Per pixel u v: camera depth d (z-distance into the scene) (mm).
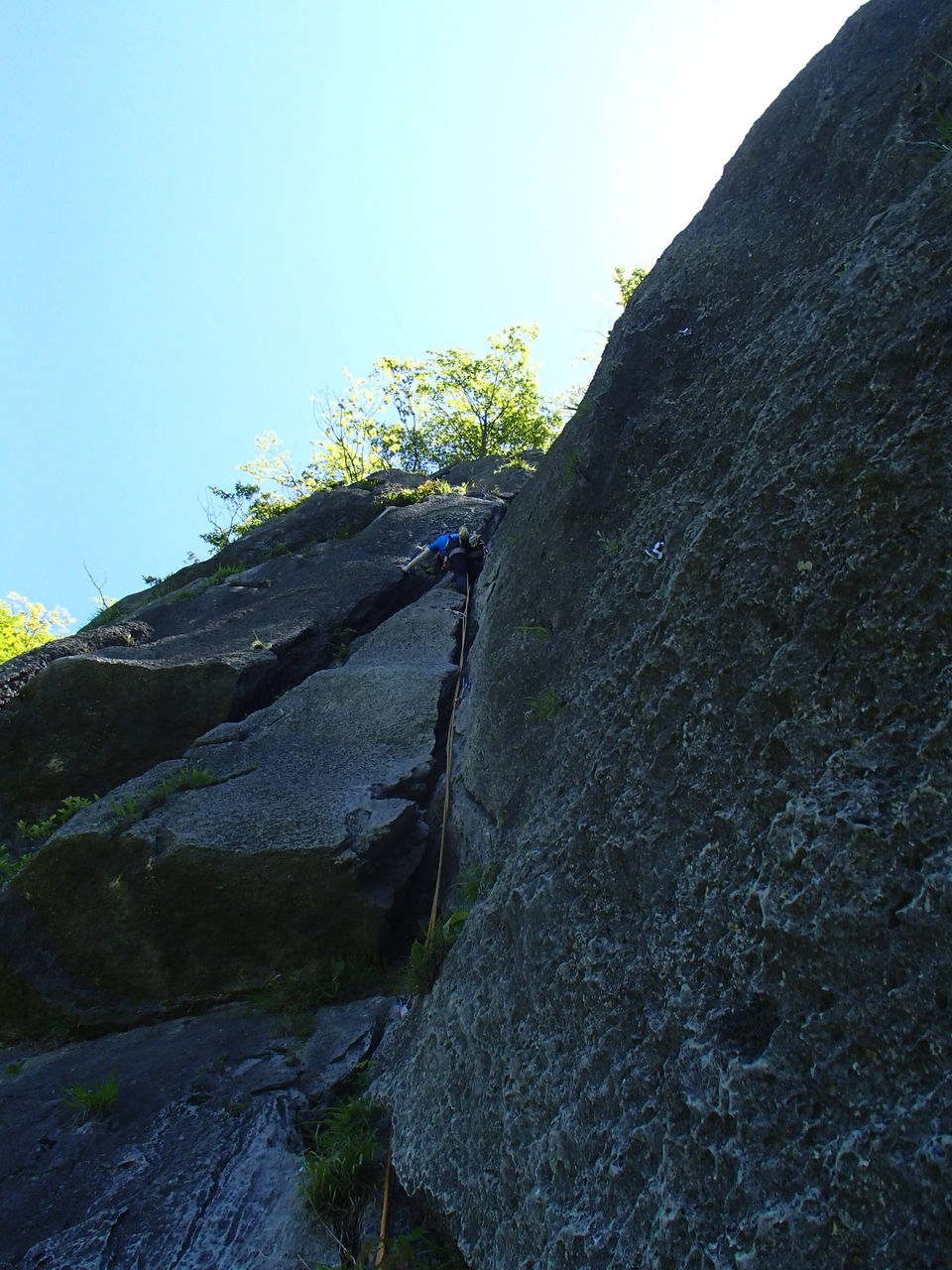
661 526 4312
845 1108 2055
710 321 5285
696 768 3033
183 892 5770
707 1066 2404
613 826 3307
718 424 4254
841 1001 2174
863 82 4918
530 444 29531
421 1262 3281
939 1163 1792
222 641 9914
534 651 5363
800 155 5258
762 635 2969
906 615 2477
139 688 8938
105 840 5996
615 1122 2664
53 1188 4281
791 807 2510
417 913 5863
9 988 5926
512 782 5051
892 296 2973
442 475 16109
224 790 6566
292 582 11664
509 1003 3467
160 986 5742
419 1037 4160
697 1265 2170
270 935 5676
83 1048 5574
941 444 2539
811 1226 1966
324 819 5984
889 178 4129
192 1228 3816
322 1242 3625
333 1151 3957
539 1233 2764
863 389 2949
